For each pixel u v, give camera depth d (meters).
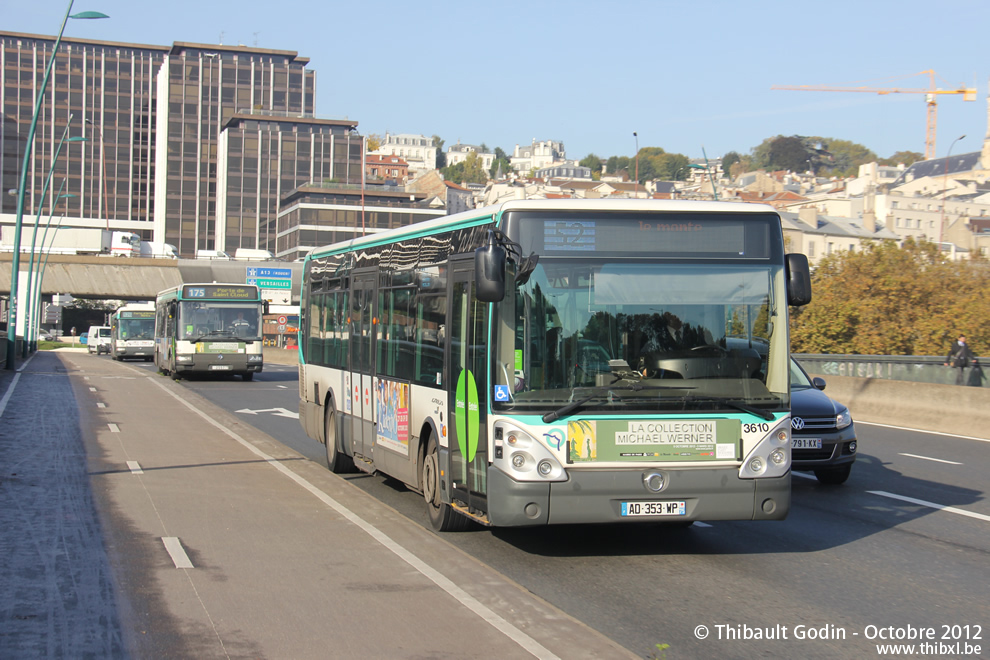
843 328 47.41
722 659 5.80
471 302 8.48
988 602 7.18
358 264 12.41
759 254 8.14
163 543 8.24
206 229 146.50
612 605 6.95
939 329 44.69
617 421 7.75
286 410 23.95
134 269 79.19
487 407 7.90
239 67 147.75
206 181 146.62
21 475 11.88
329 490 11.18
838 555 8.73
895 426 21.94
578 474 7.68
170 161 145.38
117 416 20.30
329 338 13.75
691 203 8.10
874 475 14.16
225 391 30.80
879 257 48.25
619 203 7.98
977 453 16.86
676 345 7.92
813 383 14.21
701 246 8.06
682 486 7.79
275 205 132.88
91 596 6.57
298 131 133.38
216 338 34.53
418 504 11.19
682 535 9.54
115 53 157.25
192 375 39.12
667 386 7.84
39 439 15.77
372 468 11.52
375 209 116.50
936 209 129.00
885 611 6.89
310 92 151.25
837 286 48.12
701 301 8.00
